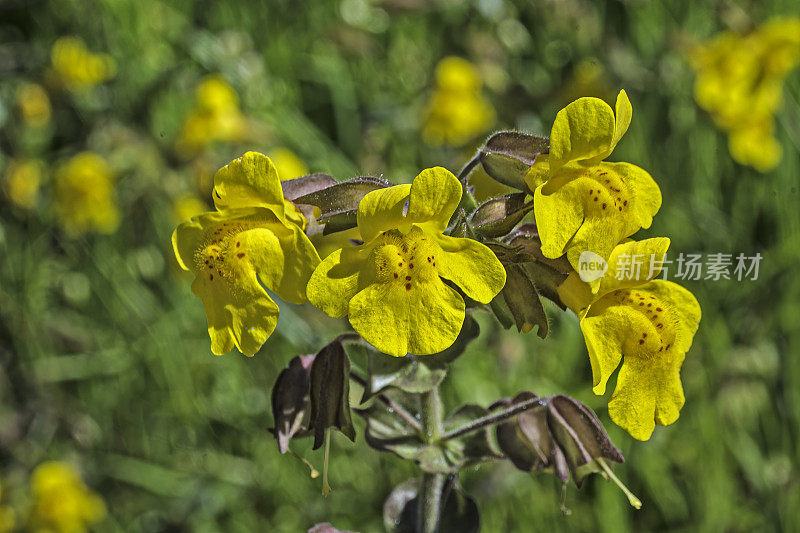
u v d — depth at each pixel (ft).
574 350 23.84
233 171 10.87
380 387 12.01
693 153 27.17
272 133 28.32
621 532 21.75
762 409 22.95
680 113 27.53
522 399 14.08
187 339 26.84
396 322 10.37
